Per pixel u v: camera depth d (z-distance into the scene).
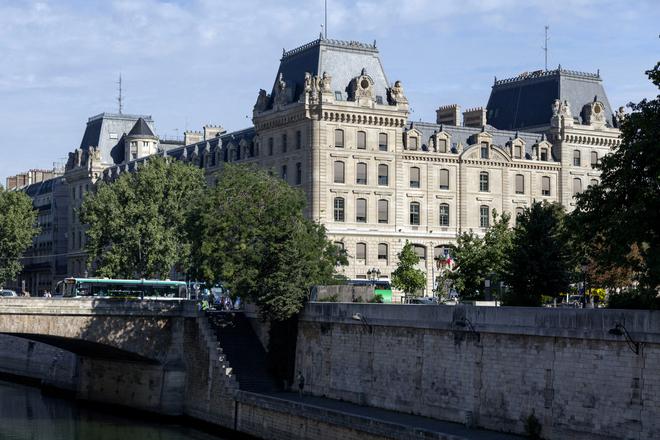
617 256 62.19
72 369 126.38
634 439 61.41
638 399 61.41
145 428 99.19
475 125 171.38
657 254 59.50
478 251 112.50
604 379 63.69
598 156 165.38
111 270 143.88
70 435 95.12
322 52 145.00
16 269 176.12
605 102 169.00
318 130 141.50
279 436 85.38
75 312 101.12
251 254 99.88
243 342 103.44
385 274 146.38
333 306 91.56
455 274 114.25
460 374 75.69
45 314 100.19
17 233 174.38
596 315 64.00
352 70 146.88
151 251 144.50
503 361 71.69
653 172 62.03
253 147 158.62
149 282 129.88
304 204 109.50
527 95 170.62
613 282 92.69
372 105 144.75
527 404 69.31
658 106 62.94
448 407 76.62
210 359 99.75
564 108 163.88
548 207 102.00
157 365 106.00
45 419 105.00
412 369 80.94
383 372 84.44
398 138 148.12
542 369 68.31
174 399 104.25
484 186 157.00
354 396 87.94
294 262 98.94
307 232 107.50
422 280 135.12
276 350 98.50
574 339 65.88
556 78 167.12
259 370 99.62
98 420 104.31
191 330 104.38
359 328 87.88
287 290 97.00
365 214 145.50
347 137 143.75
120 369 113.38
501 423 71.38
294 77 148.12
